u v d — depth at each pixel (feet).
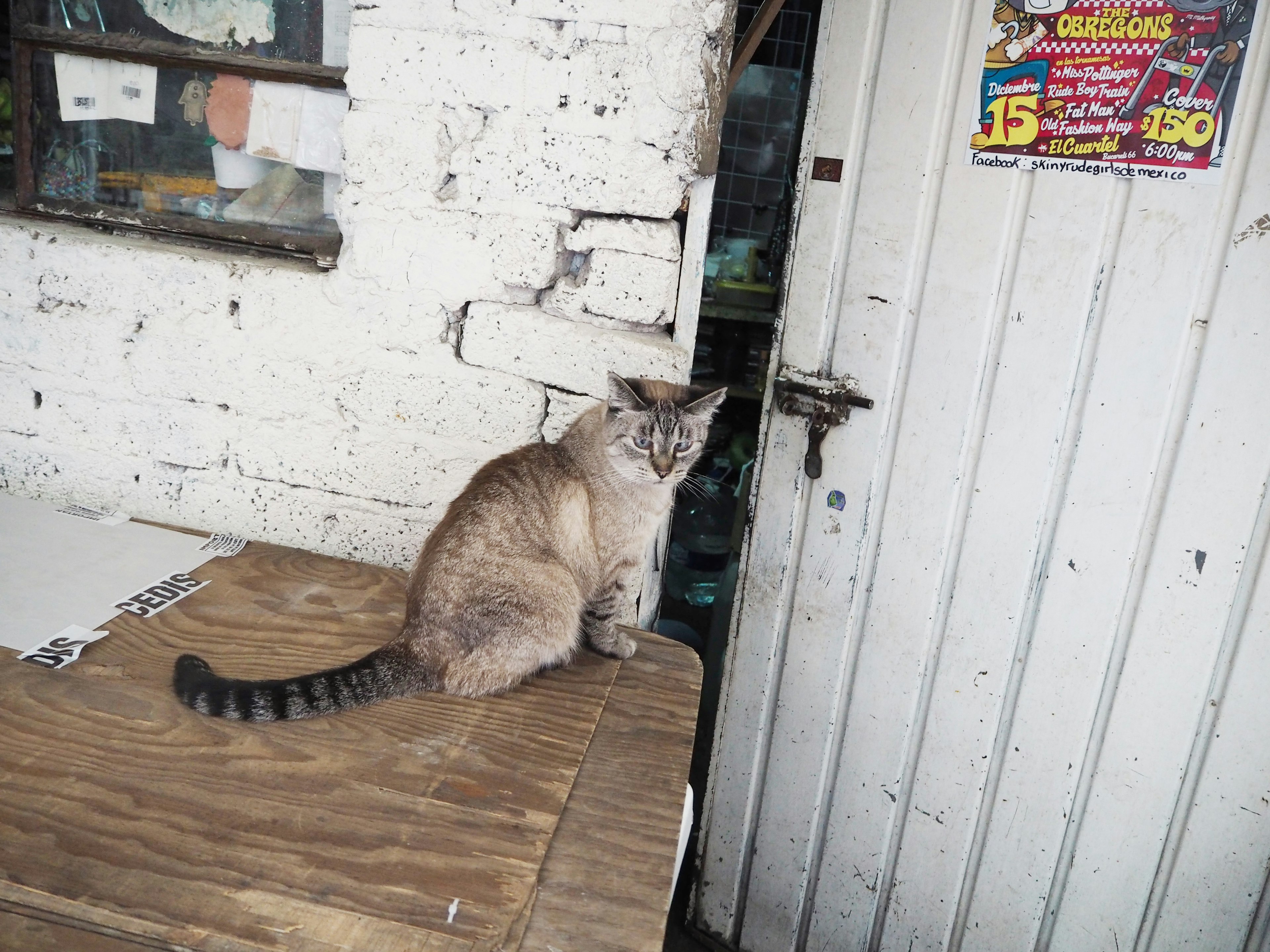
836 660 7.41
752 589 7.66
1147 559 6.04
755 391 13.30
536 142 6.05
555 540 5.82
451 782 4.50
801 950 8.27
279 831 4.00
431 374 6.66
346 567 6.67
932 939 7.52
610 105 5.90
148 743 4.49
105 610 5.67
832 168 6.57
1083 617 6.32
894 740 7.29
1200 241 5.48
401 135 6.19
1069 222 5.85
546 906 3.79
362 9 6.00
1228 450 5.63
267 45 6.64
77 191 7.16
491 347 6.52
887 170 6.38
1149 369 5.77
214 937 3.43
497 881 3.89
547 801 4.45
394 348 6.64
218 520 7.31
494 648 5.38
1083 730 6.50
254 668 5.30
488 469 6.03
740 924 8.55
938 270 6.34
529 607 5.49
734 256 13.97
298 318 6.66
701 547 11.39
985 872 7.15
